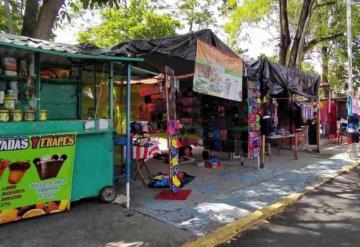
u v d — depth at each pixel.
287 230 5.32
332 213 6.14
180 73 9.38
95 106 6.34
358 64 27.47
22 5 12.57
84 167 5.71
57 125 5.31
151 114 11.23
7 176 4.89
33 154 5.09
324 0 18.50
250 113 9.61
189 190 7.11
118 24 24.41
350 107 12.29
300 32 15.66
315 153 12.98
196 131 10.91
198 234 4.89
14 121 4.95
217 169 9.43
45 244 4.40
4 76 5.16
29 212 5.14
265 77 9.77
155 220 5.33
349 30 12.80
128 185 5.84
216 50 7.52
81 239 4.57
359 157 11.96
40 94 5.72
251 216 5.68
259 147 9.84
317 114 13.30
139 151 7.19
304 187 7.74
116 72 7.00
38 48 4.82
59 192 5.42
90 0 7.18
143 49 7.39
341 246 4.75
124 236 4.71
